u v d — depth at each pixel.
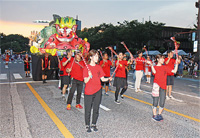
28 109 5.31
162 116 4.98
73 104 5.95
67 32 11.15
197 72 15.84
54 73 11.40
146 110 5.49
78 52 5.35
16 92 7.59
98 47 46.31
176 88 9.82
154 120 4.61
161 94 4.55
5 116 4.68
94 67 3.79
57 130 3.91
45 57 10.00
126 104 6.13
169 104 6.29
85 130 3.94
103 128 4.07
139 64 8.27
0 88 8.36
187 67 18.92
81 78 5.35
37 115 4.82
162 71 4.53
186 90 9.25
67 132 3.82
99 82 3.84
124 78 6.26
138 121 4.55
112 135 3.72
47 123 4.29
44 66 9.95
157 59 4.61
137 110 5.47
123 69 6.22
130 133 3.83
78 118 4.66
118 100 6.25
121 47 43.56
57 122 4.36
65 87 6.47
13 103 5.91
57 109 5.38
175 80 13.55
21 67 21.80
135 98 7.05
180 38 59.53
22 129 3.92
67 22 11.07
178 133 3.88
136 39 41.81
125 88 6.59
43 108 5.44
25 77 12.52
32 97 6.78
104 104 6.09
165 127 4.20
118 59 6.24
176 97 7.45
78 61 5.27
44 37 10.68
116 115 4.97
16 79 11.51
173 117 4.91
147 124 4.36
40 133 3.74
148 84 10.91
